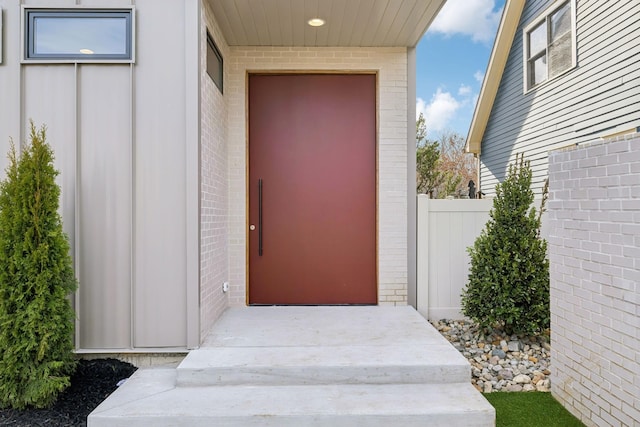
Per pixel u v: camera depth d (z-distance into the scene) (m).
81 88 3.20
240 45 4.44
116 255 3.20
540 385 3.04
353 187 4.61
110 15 3.20
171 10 3.20
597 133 5.60
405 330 3.56
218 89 3.96
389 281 4.54
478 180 9.66
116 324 3.21
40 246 2.66
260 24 3.95
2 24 3.17
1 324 2.61
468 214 4.54
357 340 3.29
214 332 3.51
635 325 2.06
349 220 4.61
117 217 3.20
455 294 4.54
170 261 3.21
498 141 8.59
